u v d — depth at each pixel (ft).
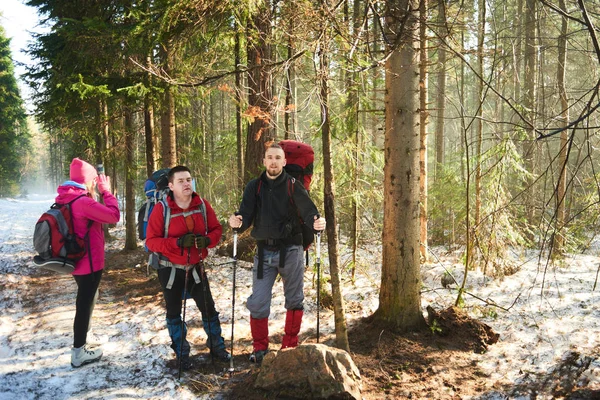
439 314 13.82
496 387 10.68
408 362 12.00
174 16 15.17
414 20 10.59
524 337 13.30
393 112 13.35
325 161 11.48
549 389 10.15
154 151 31.24
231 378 11.85
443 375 11.32
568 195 24.07
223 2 13.67
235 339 14.55
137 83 24.02
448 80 46.34
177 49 16.92
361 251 25.13
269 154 12.06
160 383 11.68
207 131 48.24
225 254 26.73
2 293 21.98
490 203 20.04
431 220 34.45
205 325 12.91
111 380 11.94
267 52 21.38
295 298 12.77
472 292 17.87
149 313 17.48
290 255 12.41
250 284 20.79
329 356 10.50
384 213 13.88
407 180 13.37
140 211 13.96
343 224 24.04
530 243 21.35
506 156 19.62
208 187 38.91
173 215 12.36
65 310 18.54
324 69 10.62
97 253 12.91
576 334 13.05
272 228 12.30
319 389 10.16
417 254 13.66
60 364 13.01
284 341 12.90
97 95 25.09
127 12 23.85
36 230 12.09
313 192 20.18
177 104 27.50
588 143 9.03
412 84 13.20
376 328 13.80
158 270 12.62
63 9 28.55
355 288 19.13
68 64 26.53
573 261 22.41
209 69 15.24
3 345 14.70
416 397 10.39
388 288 13.83
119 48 23.38
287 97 14.38
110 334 15.42
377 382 11.08
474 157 22.48
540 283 18.49
